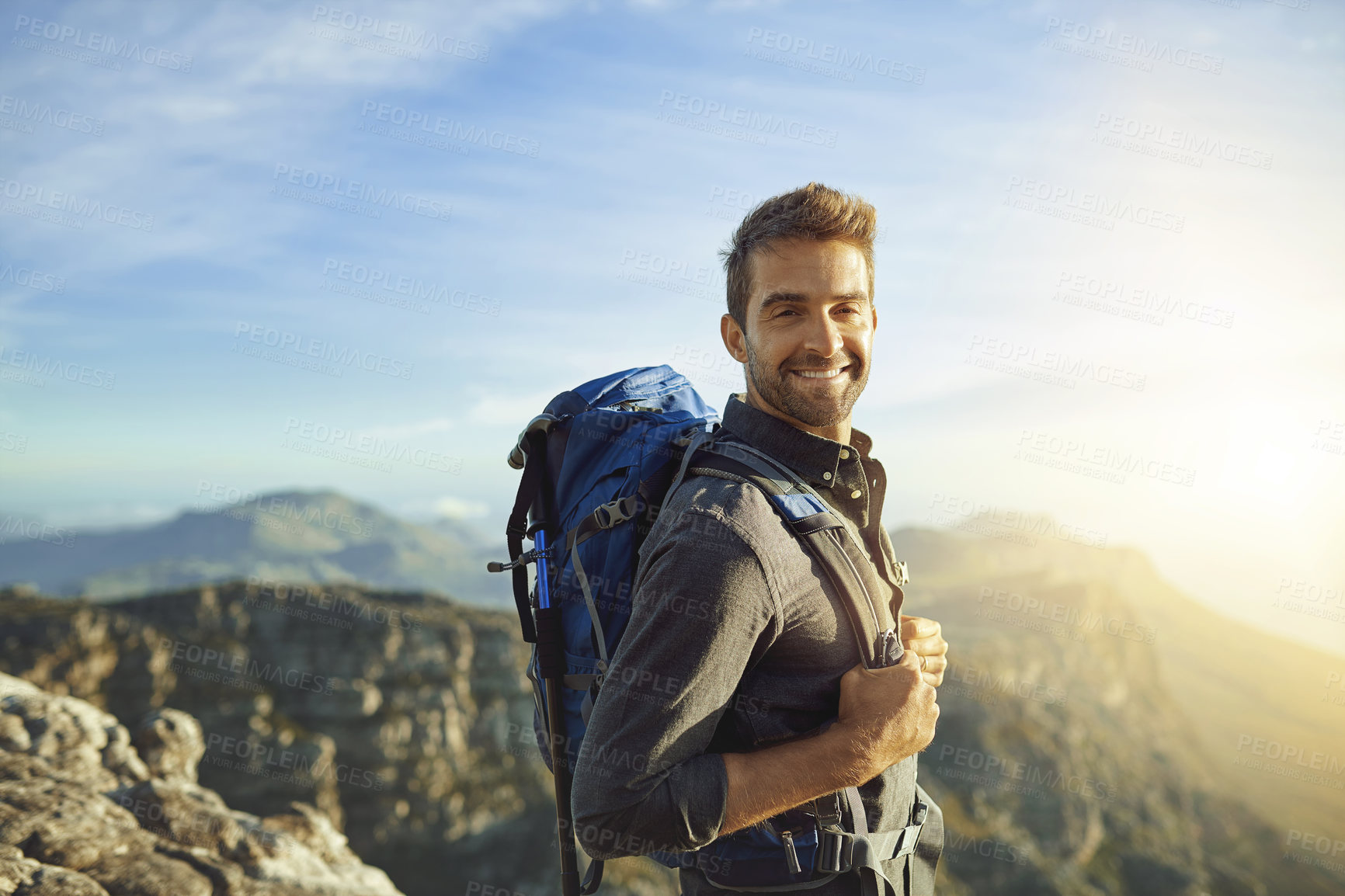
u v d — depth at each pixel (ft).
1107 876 369.09
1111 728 506.07
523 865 274.16
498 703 315.78
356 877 13.41
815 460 6.59
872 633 5.95
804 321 6.55
